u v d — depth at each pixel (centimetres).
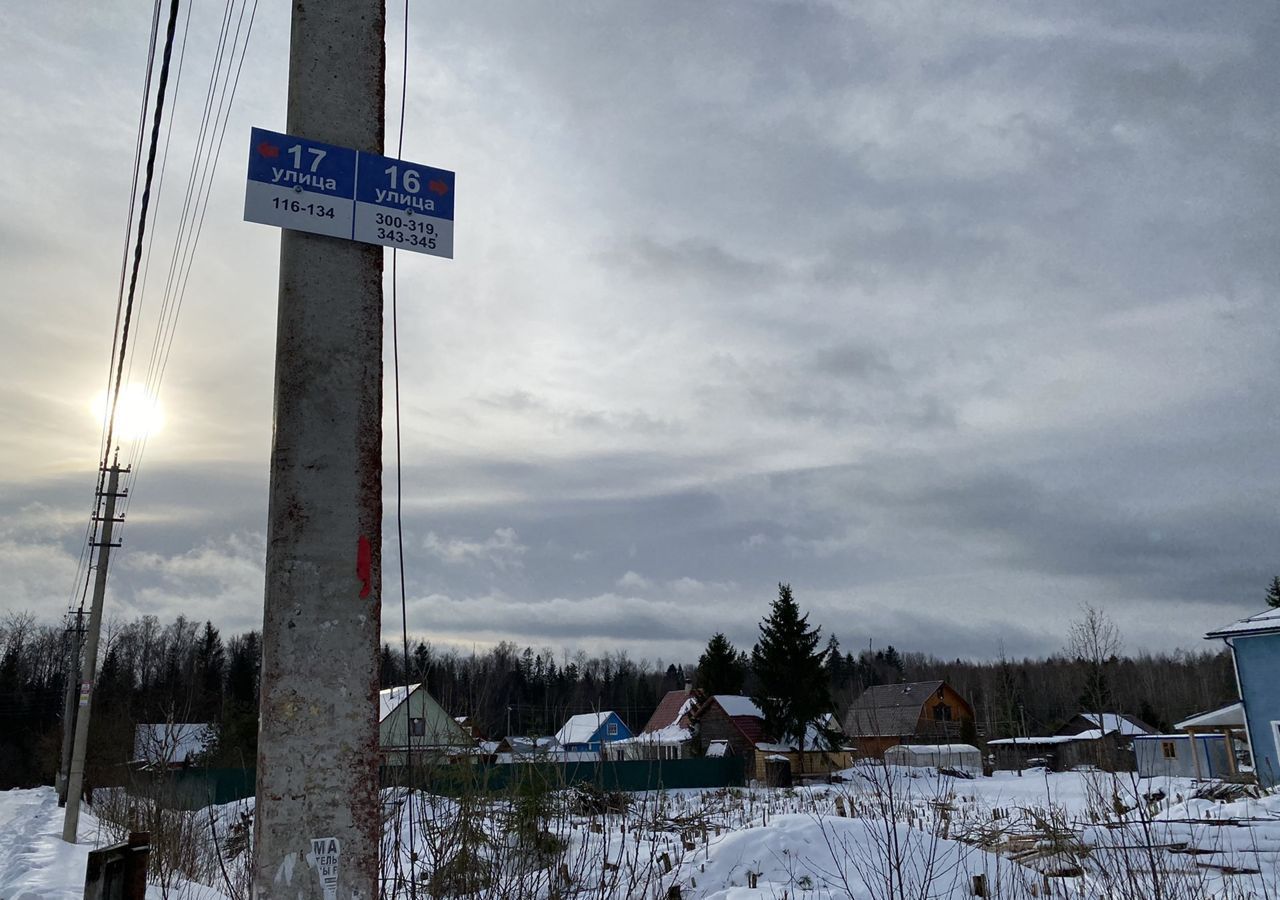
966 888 1006
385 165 364
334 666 307
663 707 6569
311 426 326
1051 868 1041
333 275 344
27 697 6562
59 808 3319
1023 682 8088
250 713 3353
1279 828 1539
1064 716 7412
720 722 5222
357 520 324
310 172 349
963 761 4306
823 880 1048
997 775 3969
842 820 1238
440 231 368
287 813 291
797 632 4569
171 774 1625
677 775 4053
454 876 572
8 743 6444
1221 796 2247
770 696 4575
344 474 326
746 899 980
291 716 299
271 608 308
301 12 369
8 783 6222
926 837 1169
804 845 1154
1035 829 1393
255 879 288
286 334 333
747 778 4169
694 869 1111
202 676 6775
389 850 597
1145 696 6862
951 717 5544
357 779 302
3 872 1441
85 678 2127
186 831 1203
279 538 312
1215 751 3506
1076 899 864
